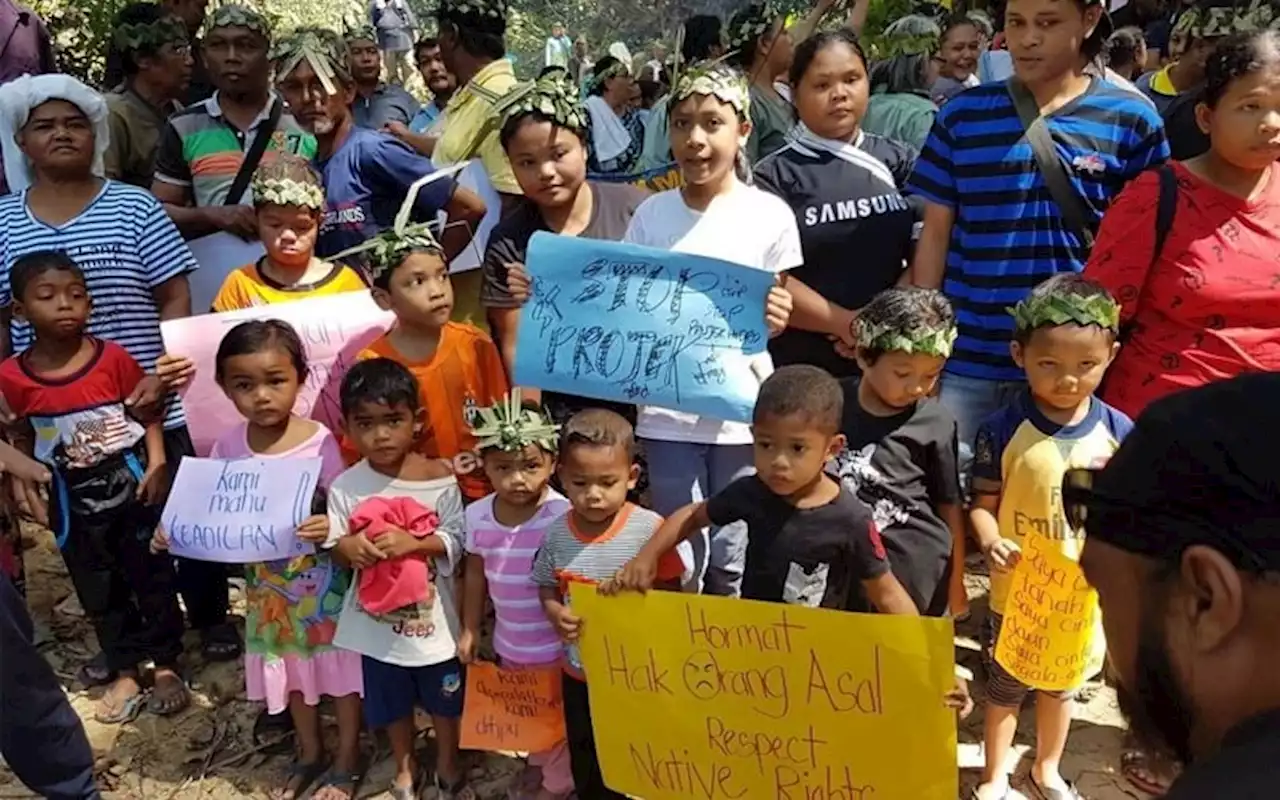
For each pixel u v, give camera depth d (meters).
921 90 6.11
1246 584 0.89
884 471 2.93
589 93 6.81
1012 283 3.25
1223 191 2.90
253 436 3.36
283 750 3.56
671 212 3.34
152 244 3.81
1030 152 3.17
